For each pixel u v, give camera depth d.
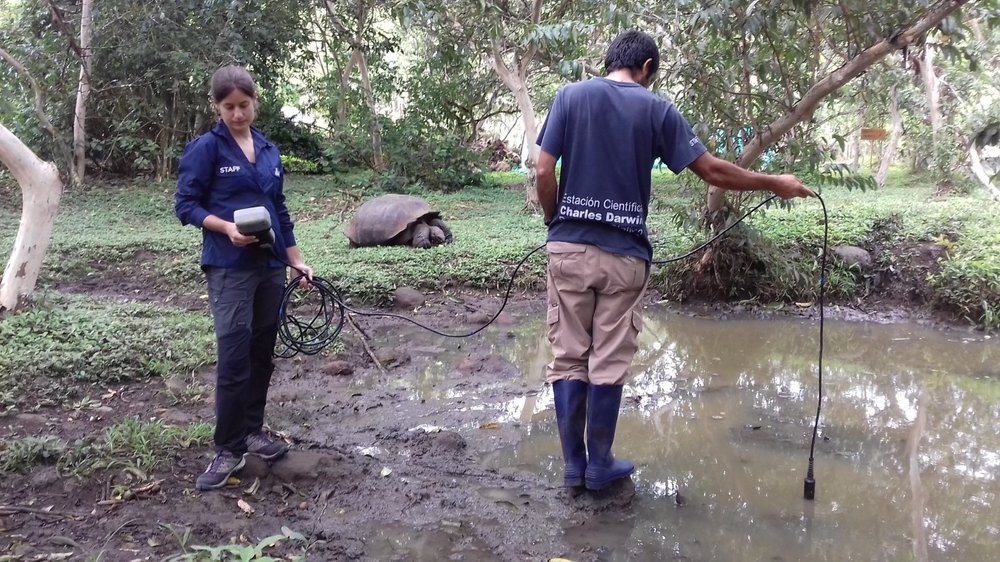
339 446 3.80
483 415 4.33
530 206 12.22
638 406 4.57
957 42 5.64
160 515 2.88
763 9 5.31
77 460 3.22
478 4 9.41
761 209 7.73
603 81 3.10
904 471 3.68
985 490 3.47
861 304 7.18
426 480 3.42
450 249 8.39
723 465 3.71
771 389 4.95
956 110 13.28
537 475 3.53
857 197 11.87
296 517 3.00
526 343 5.92
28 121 12.92
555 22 10.21
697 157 3.04
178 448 3.46
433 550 2.82
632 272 3.11
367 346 5.53
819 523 3.12
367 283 6.94
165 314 5.91
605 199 3.06
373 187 14.84
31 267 5.62
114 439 3.41
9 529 2.70
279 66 15.86
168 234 9.27
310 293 6.78
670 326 6.68
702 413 4.46
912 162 16.67
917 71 5.72
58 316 5.26
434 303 7.02
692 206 7.23
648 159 3.10
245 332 3.08
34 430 3.58
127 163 14.87
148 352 4.76
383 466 3.55
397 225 8.97
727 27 5.54
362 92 15.97
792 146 6.11
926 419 4.43
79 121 13.10
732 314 7.05
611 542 2.94
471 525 3.02
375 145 15.92
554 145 3.07
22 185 5.58
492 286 7.59
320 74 22.89
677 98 6.38
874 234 7.97
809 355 5.80
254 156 3.17
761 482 3.52
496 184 17.09
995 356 5.80
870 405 4.67
